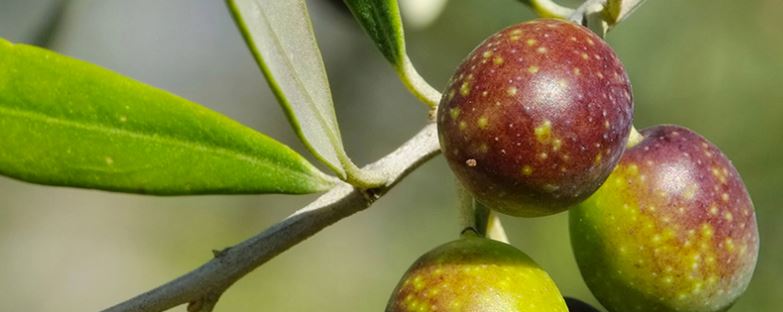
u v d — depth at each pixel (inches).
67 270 23.7
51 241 23.8
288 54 8.0
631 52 15.1
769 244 14.3
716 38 15.0
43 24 11.9
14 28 11.9
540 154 8.2
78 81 7.9
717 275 9.2
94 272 23.7
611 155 8.3
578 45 8.3
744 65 15.0
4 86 7.9
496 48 8.3
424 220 19.8
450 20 15.0
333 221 8.5
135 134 8.0
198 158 8.1
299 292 22.5
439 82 15.5
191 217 24.0
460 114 8.3
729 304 9.3
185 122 8.0
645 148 9.2
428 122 8.8
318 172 8.3
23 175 7.9
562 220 15.8
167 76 21.1
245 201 23.8
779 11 15.0
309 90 8.2
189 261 23.7
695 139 9.3
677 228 9.1
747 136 14.9
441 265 8.5
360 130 18.2
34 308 23.1
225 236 23.8
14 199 23.7
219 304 22.4
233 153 8.1
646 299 9.2
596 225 9.2
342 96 17.9
